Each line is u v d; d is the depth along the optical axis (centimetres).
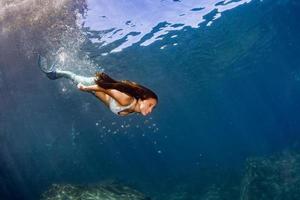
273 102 8244
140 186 3309
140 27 1834
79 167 5012
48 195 1251
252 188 1742
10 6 1305
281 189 1695
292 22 2552
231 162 3728
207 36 2267
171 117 6369
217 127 10850
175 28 1994
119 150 8375
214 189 2494
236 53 2936
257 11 2086
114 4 1502
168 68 2852
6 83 2150
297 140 2745
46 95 2634
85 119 4012
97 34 1727
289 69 4541
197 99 5091
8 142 3581
